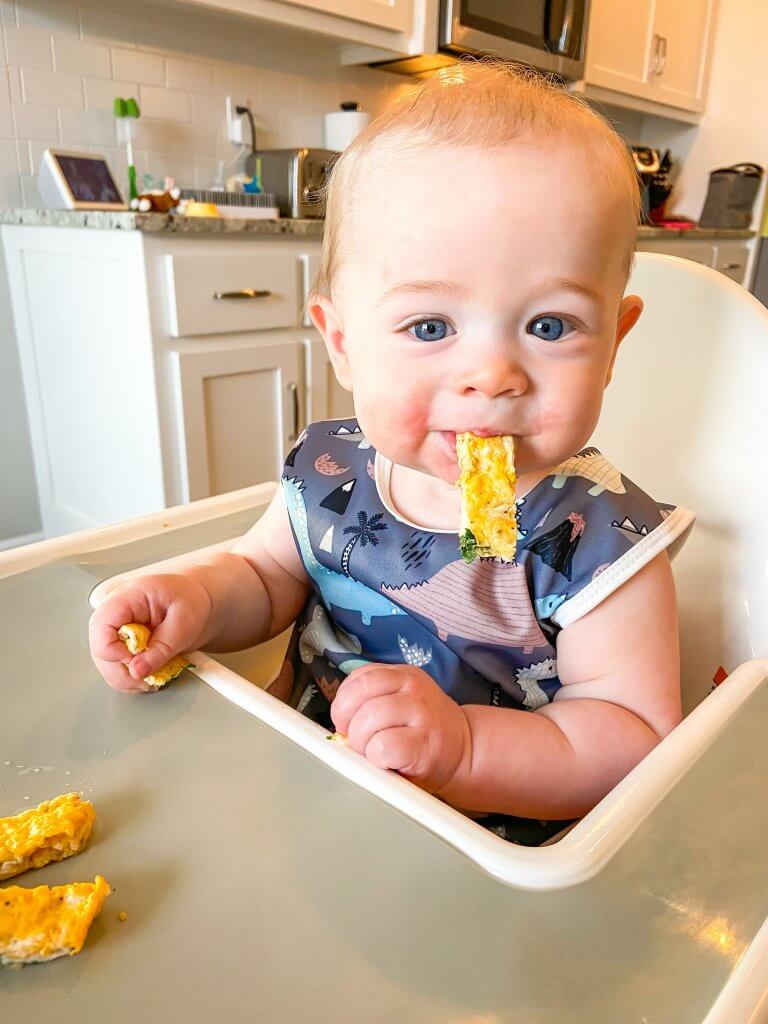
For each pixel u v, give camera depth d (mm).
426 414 415
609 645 499
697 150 3211
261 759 365
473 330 394
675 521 526
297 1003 246
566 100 437
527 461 423
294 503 607
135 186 1832
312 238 1788
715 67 3082
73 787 348
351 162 451
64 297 1731
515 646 529
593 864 297
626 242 420
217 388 1677
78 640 479
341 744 370
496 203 378
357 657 591
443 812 322
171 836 316
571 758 437
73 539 610
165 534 661
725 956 264
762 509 635
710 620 644
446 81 455
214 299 1607
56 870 299
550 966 259
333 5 1798
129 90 1923
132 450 1692
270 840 313
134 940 268
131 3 1852
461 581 531
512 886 291
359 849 308
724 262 2941
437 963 260
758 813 333
